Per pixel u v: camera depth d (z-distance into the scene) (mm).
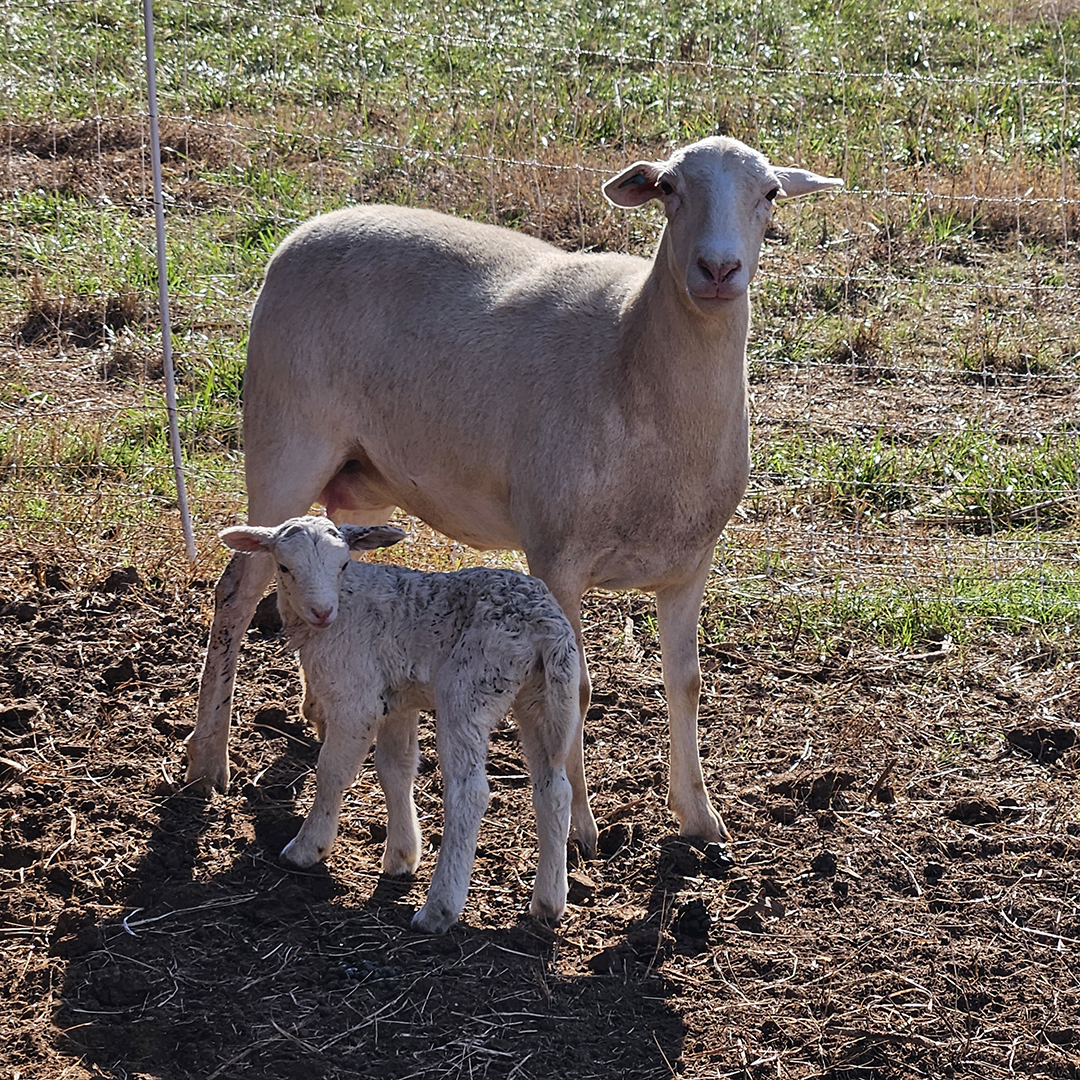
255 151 12289
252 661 5945
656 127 13336
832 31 16766
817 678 6125
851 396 9148
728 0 17516
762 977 4203
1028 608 6594
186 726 5379
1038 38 16703
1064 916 4527
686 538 4523
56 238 10562
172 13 15953
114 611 6191
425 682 4211
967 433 8414
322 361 4984
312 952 4145
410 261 4914
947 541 7344
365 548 4383
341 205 11266
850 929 4441
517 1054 3801
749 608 6633
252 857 4598
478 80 14570
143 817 4805
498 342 4648
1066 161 12656
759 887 4641
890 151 13172
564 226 10992
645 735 5586
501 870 4641
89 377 8859
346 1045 3785
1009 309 10398
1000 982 4215
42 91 13555
